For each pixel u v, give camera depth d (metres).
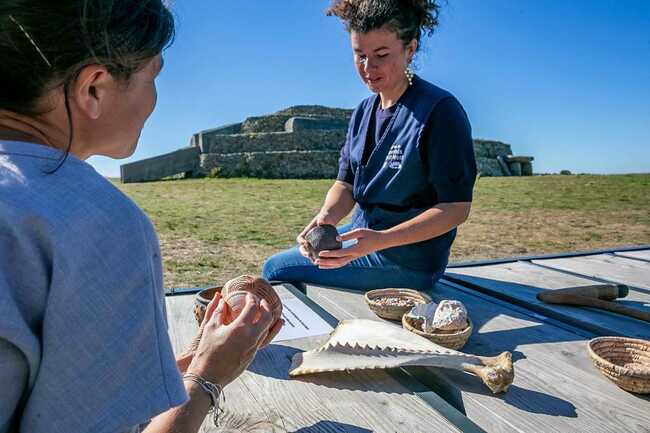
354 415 1.34
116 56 0.72
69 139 0.76
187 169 27.77
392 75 2.49
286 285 2.62
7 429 0.64
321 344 1.84
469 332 1.79
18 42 0.67
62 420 0.64
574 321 2.09
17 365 0.63
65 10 0.67
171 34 0.80
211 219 9.88
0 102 0.70
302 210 11.55
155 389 0.68
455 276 2.93
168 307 2.30
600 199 14.05
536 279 2.87
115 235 0.67
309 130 29.52
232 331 0.90
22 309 0.62
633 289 2.61
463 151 2.39
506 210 11.76
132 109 0.80
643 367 1.63
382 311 2.12
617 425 1.30
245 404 1.40
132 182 25.44
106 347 0.65
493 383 1.44
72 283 0.63
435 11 2.54
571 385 1.52
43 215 0.63
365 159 2.72
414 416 1.33
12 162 0.66
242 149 29.06
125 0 0.72
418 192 2.56
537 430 1.28
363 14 2.39
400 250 2.53
